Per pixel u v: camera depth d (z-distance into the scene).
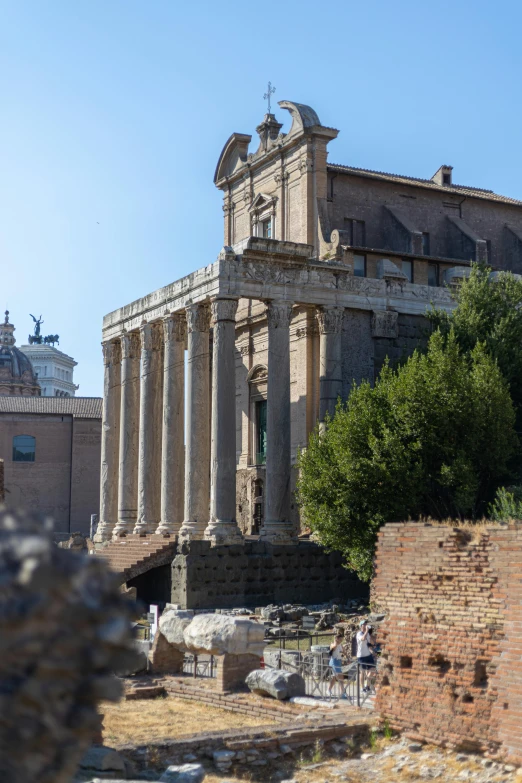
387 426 43.25
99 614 7.05
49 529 7.43
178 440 56.28
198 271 53.84
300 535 55.69
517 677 20.92
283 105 61.97
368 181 64.06
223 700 29.23
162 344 60.31
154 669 33.81
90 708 7.13
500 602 21.70
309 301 53.75
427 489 42.72
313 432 51.44
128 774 21.25
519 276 58.88
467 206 68.31
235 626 30.52
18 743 6.79
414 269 58.75
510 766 20.58
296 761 23.36
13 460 93.62
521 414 48.56
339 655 31.66
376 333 55.62
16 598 6.77
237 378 64.69
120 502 61.25
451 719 22.30
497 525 22.36
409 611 23.92
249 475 62.72
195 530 51.94
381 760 22.80
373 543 41.56
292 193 61.25
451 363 43.97
